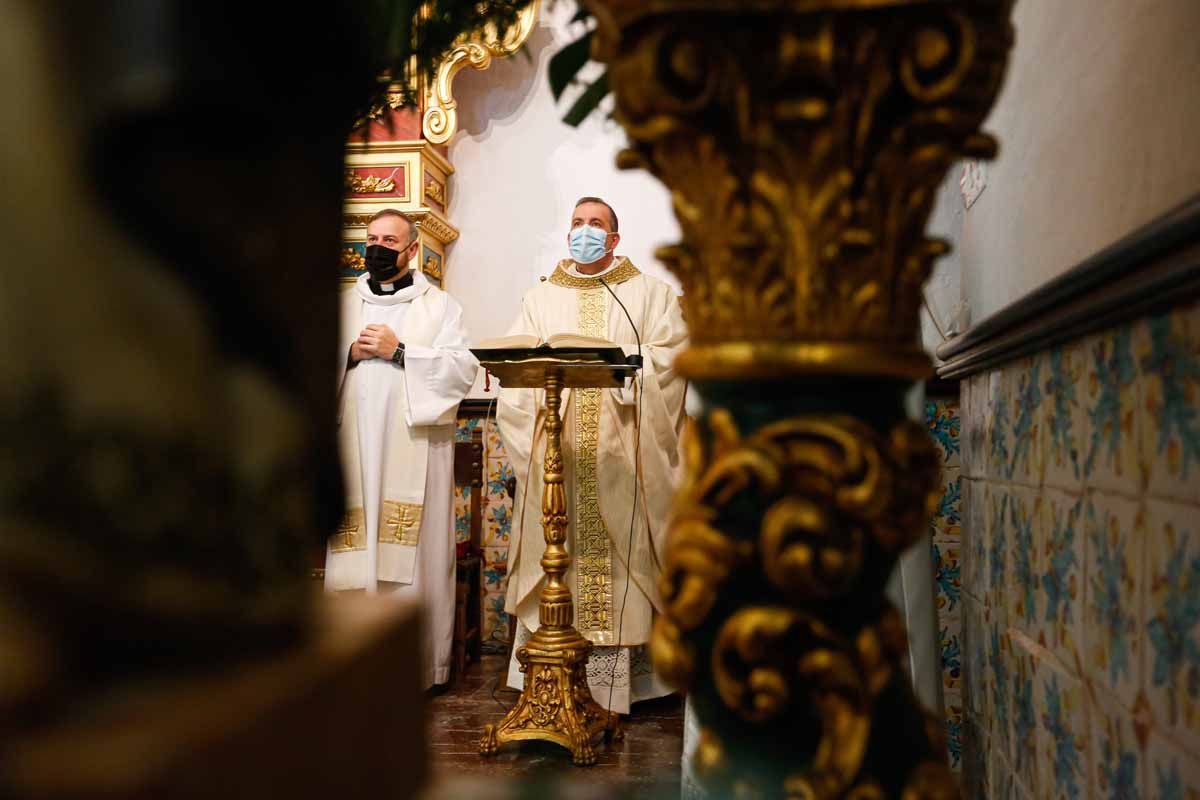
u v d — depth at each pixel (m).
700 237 0.58
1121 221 1.08
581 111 0.88
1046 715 1.28
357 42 0.47
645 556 3.78
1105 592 1.02
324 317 0.45
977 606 1.86
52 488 0.31
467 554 4.59
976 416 1.89
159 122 0.33
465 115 5.25
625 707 3.72
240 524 0.37
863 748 0.53
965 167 2.18
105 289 0.33
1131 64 1.04
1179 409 0.79
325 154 0.44
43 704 0.30
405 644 0.49
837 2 0.51
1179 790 0.78
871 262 0.55
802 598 0.54
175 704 0.33
